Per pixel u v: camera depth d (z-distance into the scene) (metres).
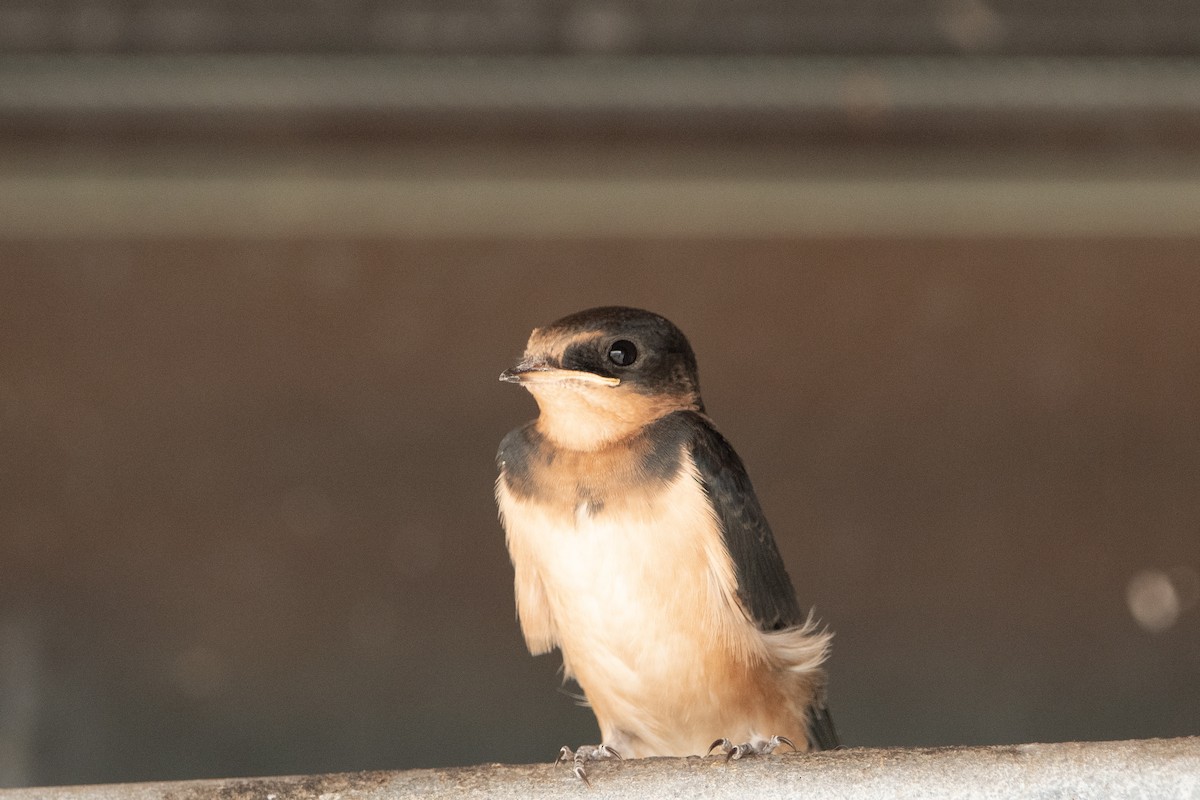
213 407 13.18
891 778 4.96
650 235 13.18
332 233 13.29
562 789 5.04
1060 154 12.24
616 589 5.83
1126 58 11.53
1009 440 13.27
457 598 12.98
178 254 13.24
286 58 11.37
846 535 13.11
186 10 11.14
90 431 13.09
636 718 6.12
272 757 12.70
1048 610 13.02
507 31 11.33
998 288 13.39
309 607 12.93
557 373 5.88
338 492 13.12
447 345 13.27
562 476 5.88
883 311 13.33
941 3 11.30
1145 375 13.35
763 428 13.21
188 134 11.96
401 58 11.39
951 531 13.13
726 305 13.29
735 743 6.17
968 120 12.08
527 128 12.05
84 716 12.60
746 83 11.70
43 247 13.16
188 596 12.91
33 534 12.94
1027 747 5.01
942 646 12.98
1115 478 13.22
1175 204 12.89
